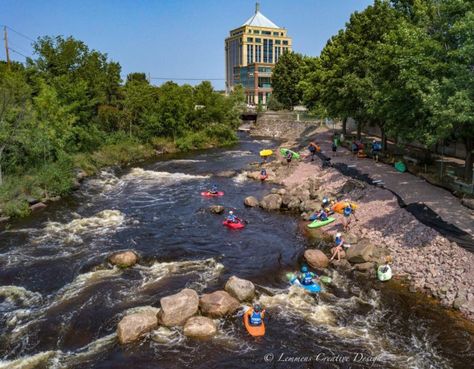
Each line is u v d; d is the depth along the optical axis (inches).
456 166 1218.0
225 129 2637.8
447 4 866.8
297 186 1326.3
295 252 856.3
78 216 1098.1
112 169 1738.4
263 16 6589.6
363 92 1353.3
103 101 2269.9
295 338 564.1
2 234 956.6
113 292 681.0
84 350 537.0
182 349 537.6
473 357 515.8
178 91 2571.4
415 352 530.6
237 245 893.2
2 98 1254.3
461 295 618.2
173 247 875.4
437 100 762.8
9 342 554.6
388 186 1077.8
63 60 2098.9
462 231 734.5
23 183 1204.5
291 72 3572.8
